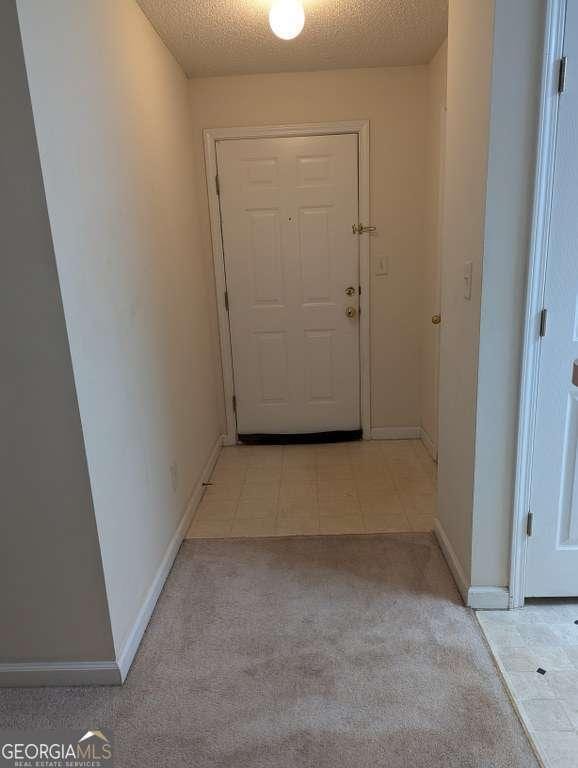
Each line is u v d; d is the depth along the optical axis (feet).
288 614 6.08
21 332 4.33
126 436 5.72
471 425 5.71
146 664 5.39
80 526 4.78
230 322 11.21
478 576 5.94
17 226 4.12
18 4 3.77
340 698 4.87
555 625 5.70
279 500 9.05
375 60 9.57
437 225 9.63
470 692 4.87
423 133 10.19
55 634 5.06
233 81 10.03
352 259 10.87
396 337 11.24
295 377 11.54
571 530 5.72
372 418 11.69
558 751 4.27
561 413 5.42
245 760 4.31
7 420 4.53
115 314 5.55
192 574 6.95
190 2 6.95
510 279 5.15
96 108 5.30
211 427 10.80
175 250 8.36
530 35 4.61
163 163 7.89
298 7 6.98
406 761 4.23
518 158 4.87
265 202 10.61
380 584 6.57
